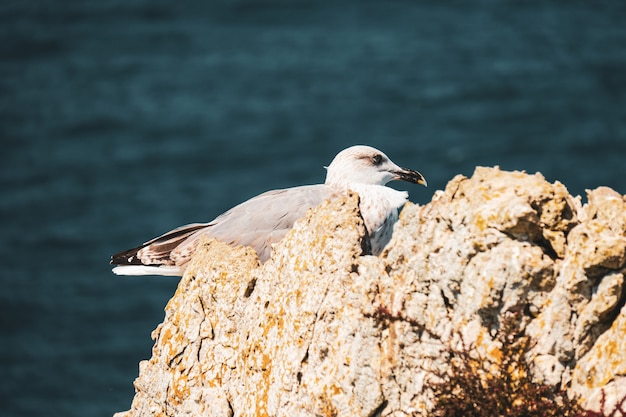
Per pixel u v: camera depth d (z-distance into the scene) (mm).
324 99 62062
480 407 6992
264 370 8297
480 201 7262
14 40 76312
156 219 48094
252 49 73188
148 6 82500
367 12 77938
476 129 55250
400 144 54469
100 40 76500
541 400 6945
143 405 9211
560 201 7176
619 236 7023
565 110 57000
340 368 7723
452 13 76062
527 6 76188
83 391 33938
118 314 38250
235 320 8773
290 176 52344
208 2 82688
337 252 7984
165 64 71750
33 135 59844
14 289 40781
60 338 36938
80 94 66562
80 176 53406
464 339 7246
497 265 7086
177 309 9117
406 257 7629
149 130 59500
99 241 45312
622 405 6828
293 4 81250
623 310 6973
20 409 33094
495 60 66500
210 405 8672
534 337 7094
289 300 8195
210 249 9250
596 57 65875
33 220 47750
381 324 7590
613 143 52312
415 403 7418
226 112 61344
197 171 53125
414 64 66938
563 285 7035
